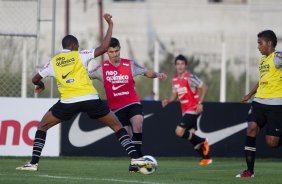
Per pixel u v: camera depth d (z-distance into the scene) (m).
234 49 77.31
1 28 59.62
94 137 42.78
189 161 41.75
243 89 63.53
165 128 43.50
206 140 39.59
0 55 46.56
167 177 29.25
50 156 42.16
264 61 29.81
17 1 59.56
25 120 41.62
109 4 86.88
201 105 40.72
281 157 44.31
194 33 87.94
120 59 32.31
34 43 46.16
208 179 28.84
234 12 88.31
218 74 63.28
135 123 31.72
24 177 27.73
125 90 32.19
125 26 86.69
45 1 81.25
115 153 42.91
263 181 28.22
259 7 87.19
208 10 88.38
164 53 69.06
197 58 64.19
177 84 41.09
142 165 29.52
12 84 46.47
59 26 81.31
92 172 31.31
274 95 29.48
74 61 28.64
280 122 29.56
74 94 28.50
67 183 25.94
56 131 42.34
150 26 87.25
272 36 29.61
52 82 43.75
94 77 32.41
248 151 29.84
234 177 29.94
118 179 27.78
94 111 28.67
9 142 41.41
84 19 84.69
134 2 87.25
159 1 87.62
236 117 44.22
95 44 66.38
